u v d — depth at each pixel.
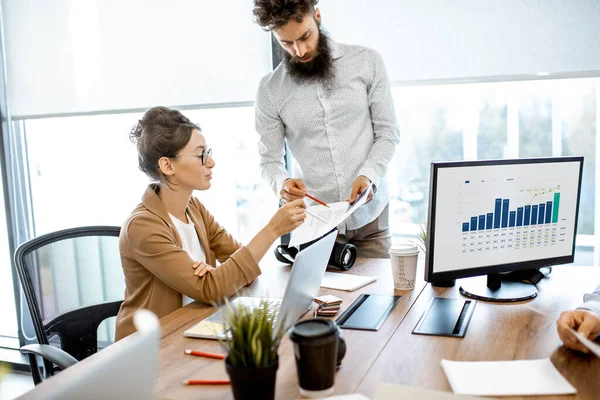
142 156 1.70
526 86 2.34
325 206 1.87
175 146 1.66
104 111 2.90
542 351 1.17
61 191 3.16
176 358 1.22
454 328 1.31
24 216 3.20
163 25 2.73
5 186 3.10
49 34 2.94
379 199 2.17
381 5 2.38
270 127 2.22
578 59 2.15
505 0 2.21
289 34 1.88
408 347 1.21
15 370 3.12
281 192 2.01
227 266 1.59
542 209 1.56
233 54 2.63
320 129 2.12
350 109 2.09
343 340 1.12
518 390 0.99
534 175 1.53
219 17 2.63
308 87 2.10
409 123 2.55
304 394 1.01
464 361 1.12
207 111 2.82
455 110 2.47
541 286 1.62
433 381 1.05
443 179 1.44
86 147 3.06
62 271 1.77
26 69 3.02
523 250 1.56
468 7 2.26
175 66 2.74
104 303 1.85
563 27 2.15
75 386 0.66
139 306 1.68
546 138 2.36
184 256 1.59
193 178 1.71
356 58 2.11
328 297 1.55
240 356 0.92
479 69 2.28
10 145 3.11
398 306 1.50
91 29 2.86
